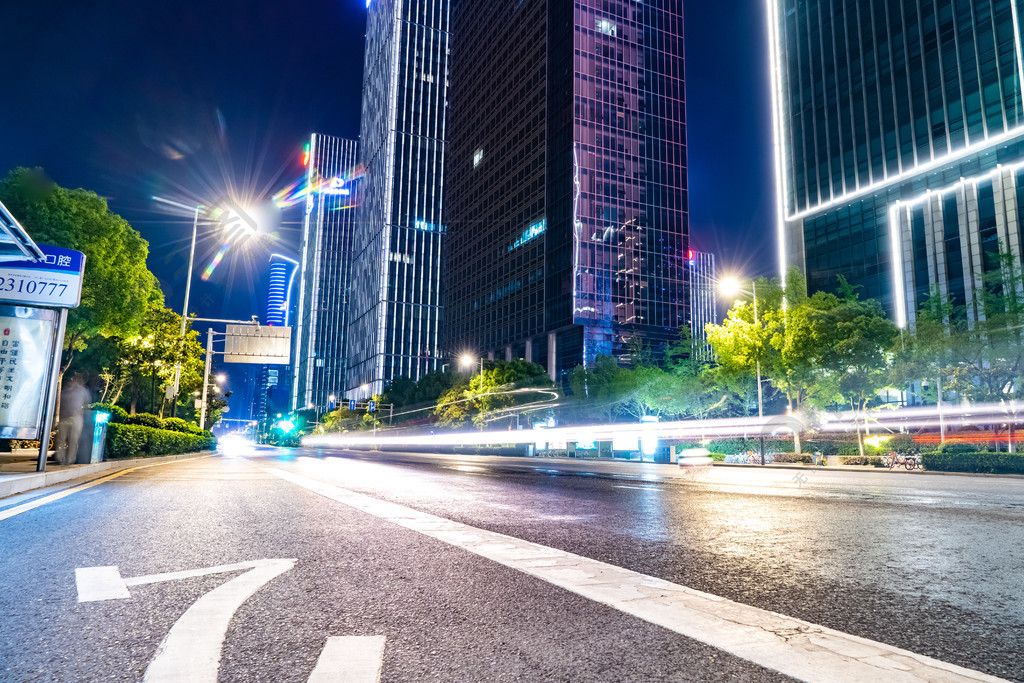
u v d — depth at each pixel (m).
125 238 25.83
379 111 187.38
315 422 166.25
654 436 44.88
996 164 49.09
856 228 59.75
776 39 70.50
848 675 2.62
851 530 7.05
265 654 2.85
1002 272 32.94
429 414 86.31
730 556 5.41
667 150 95.81
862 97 60.12
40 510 8.48
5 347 13.66
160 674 2.59
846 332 35.06
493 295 109.81
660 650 2.94
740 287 39.53
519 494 11.74
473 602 3.80
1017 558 5.38
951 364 32.06
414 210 168.88
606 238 88.88
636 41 97.44
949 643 3.09
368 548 5.64
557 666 2.72
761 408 34.94
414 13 183.50
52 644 2.97
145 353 35.66
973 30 51.19
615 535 6.59
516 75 109.94
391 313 159.62
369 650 2.92
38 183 22.83
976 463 25.14
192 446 36.84
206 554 5.31
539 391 66.19
